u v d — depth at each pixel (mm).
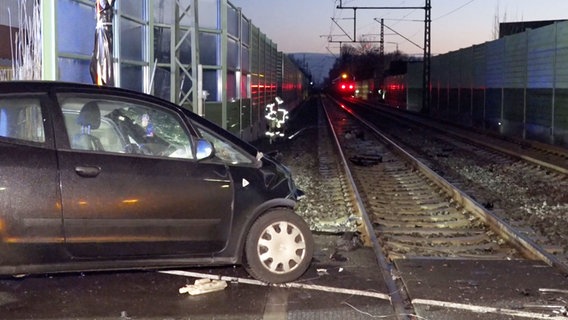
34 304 6258
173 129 6719
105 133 6414
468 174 17875
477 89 38031
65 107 6262
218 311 6156
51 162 5996
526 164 19094
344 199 13539
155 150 6531
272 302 6422
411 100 67562
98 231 6133
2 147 5891
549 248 8992
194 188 6488
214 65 20250
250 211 6781
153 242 6363
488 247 9203
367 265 7805
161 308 6211
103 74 10312
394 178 17219
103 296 6523
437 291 6746
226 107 20656
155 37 17547
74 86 6363
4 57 10891
